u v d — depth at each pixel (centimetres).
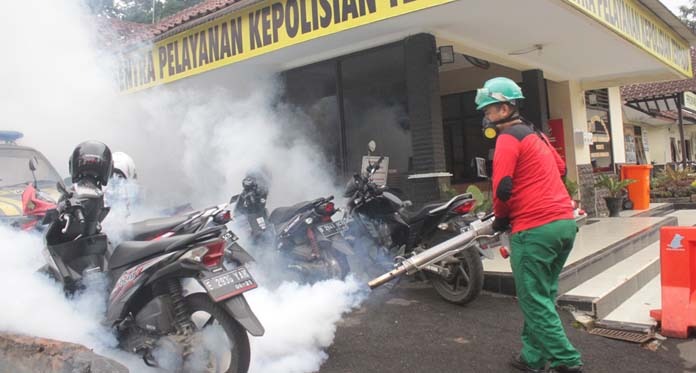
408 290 539
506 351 380
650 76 992
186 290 346
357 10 541
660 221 848
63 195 360
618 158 1229
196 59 689
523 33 685
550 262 329
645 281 564
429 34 644
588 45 763
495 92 343
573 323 432
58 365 296
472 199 484
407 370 353
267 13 611
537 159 331
